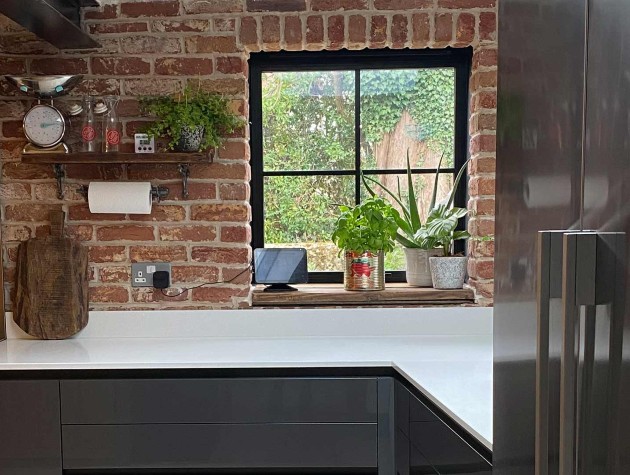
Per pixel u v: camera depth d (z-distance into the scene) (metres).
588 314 0.81
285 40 2.33
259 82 2.57
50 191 2.34
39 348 2.15
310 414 1.91
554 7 0.91
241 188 2.36
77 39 2.18
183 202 2.37
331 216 2.62
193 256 2.37
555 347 0.89
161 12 2.32
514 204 1.06
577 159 0.84
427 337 2.32
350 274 2.41
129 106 2.34
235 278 2.38
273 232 2.62
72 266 2.33
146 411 1.91
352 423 1.90
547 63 0.93
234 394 1.90
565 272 0.79
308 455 1.91
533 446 0.97
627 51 0.73
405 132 2.60
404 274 2.62
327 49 2.41
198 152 2.24
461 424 1.32
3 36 2.31
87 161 2.21
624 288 0.74
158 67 2.34
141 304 2.37
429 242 2.46
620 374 0.74
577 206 0.85
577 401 0.83
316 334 2.36
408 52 2.54
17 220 2.35
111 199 2.22
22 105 2.32
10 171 2.33
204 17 2.33
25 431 1.91
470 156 2.49
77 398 1.90
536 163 0.97
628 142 0.73
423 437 1.62
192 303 2.38
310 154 2.61
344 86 2.59
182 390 1.90
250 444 1.91
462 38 2.32
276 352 2.05
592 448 0.80
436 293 2.39
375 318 2.36
